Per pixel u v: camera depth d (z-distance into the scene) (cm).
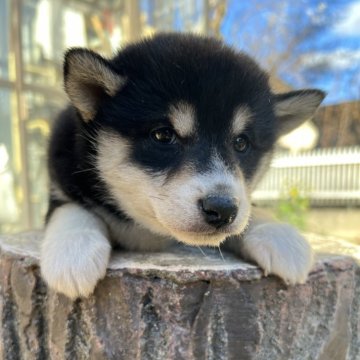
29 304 22
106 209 24
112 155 23
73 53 22
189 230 19
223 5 84
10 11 62
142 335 20
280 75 106
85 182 24
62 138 26
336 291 22
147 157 22
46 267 19
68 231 21
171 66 22
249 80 23
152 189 21
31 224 63
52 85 66
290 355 21
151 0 80
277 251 20
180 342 19
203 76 22
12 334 23
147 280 20
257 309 20
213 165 20
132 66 23
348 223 107
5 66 63
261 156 25
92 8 73
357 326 24
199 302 20
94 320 20
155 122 21
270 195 120
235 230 19
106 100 23
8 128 64
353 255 24
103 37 72
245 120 23
